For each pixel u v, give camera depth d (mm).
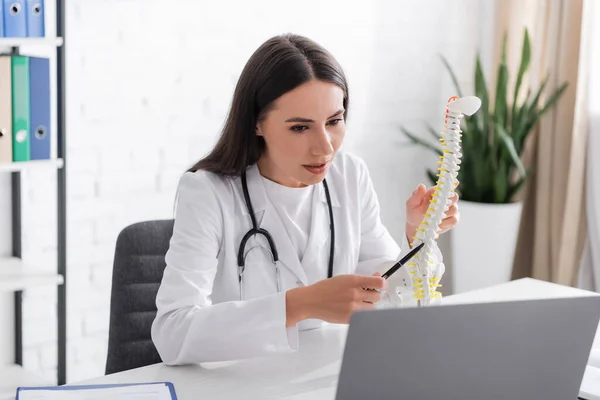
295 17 3330
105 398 1394
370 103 3643
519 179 3740
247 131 1734
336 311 1479
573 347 1226
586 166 3615
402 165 3830
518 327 1173
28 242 2801
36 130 2502
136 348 1925
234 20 3160
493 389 1197
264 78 1630
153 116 3016
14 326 2836
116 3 2869
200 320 1554
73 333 2949
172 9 2998
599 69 3561
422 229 1576
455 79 3660
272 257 1814
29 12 2445
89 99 2859
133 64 2939
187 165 3123
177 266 1673
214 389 1475
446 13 3854
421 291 1582
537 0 3715
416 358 1137
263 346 1527
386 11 3627
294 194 1842
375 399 1145
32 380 2670
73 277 2918
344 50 3508
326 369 1578
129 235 1948
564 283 3650
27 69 2453
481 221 3580
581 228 3650
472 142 3631
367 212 2002
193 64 3082
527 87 3789
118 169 2961
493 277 3619
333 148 1649
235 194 1812
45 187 2814
